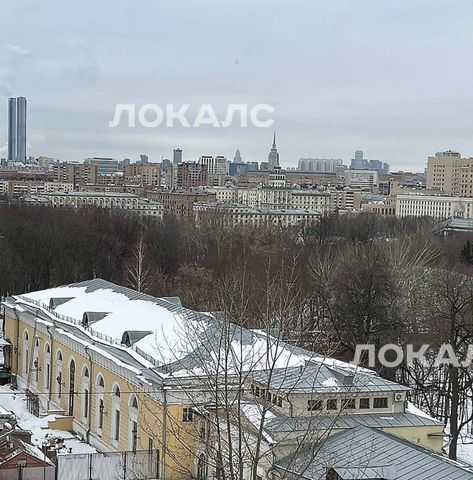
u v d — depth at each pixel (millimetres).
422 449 51719
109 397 76438
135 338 75375
